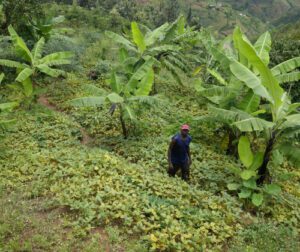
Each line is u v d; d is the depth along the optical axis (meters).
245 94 10.23
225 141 11.35
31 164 8.82
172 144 8.59
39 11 18.89
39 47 15.23
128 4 59.53
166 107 14.52
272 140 8.57
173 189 7.85
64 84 17.39
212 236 6.35
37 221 6.25
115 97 10.52
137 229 6.20
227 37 14.82
